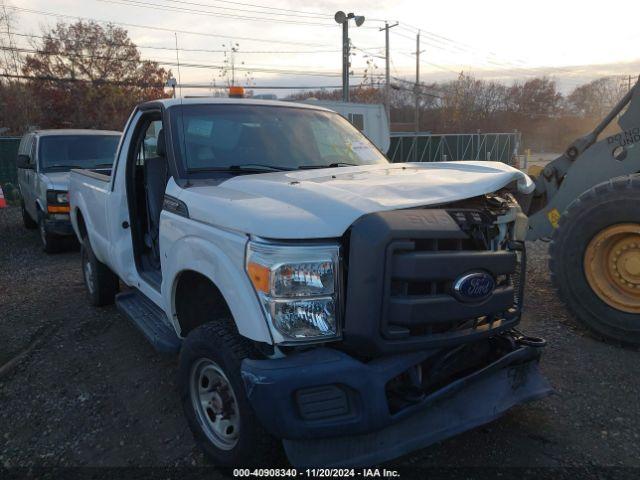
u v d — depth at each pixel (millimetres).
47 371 4570
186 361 3193
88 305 6293
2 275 7988
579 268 4887
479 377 2967
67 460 3328
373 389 2607
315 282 2609
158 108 4207
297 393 2547
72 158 9938
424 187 3021
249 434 2756
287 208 2785
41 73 40406
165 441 3492
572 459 3172
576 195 5891
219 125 4082
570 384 4047
